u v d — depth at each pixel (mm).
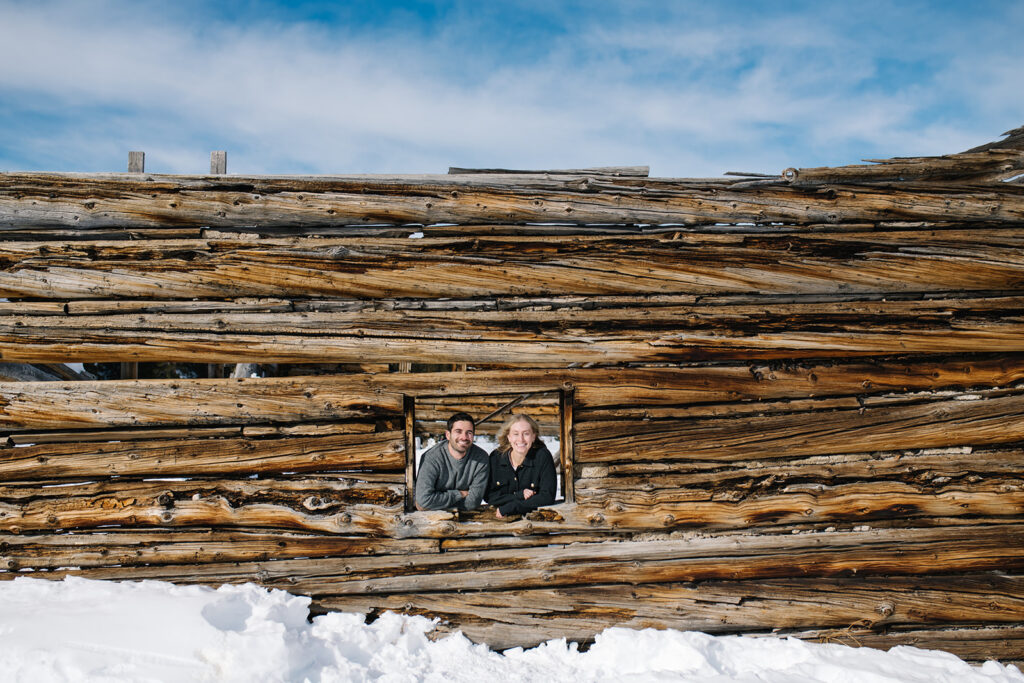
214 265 3502
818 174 3572
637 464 3656
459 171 3641
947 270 3625
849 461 3686
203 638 3020
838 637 3646
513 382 3594
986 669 3562
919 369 3658
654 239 3607
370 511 3564
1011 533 3686
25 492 3461
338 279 3549
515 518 3609
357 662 3279
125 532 3512
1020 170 3611
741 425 3656
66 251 3459
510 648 3594
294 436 3564
